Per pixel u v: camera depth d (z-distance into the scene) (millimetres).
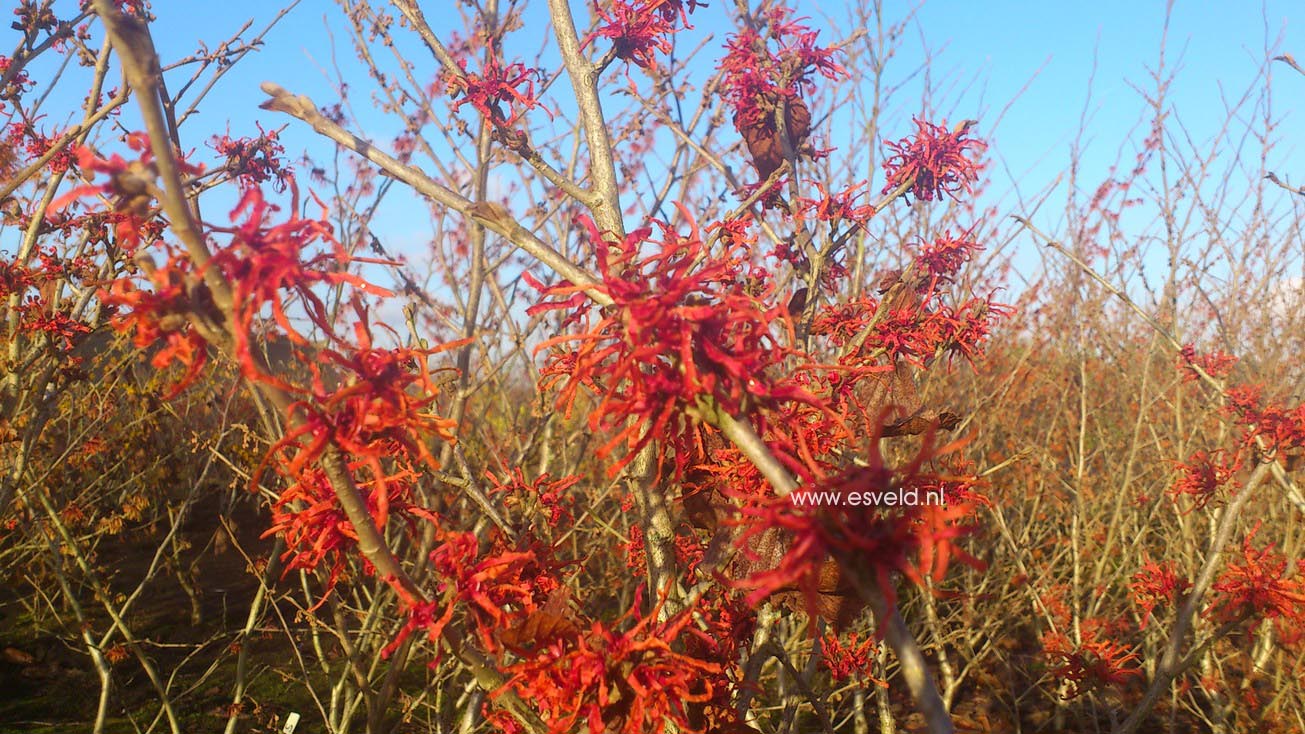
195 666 6863
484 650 1557
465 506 4207
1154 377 6891
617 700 1279
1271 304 5973
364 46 4859
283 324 986
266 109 1857
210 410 6648
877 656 4207
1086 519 6895
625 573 5781
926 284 2924
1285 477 2680
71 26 3801
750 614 2051
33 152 4090
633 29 2279
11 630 7328
